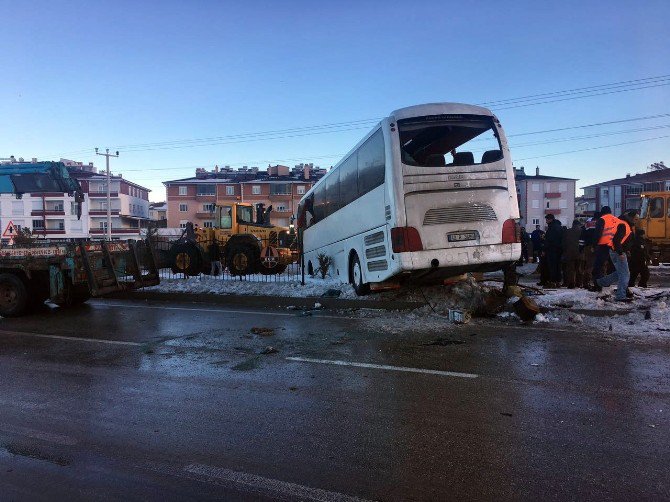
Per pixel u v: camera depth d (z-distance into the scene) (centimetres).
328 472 337
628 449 357
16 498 312
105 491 319
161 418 442
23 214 7356
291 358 629
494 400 463
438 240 862
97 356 670
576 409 435
